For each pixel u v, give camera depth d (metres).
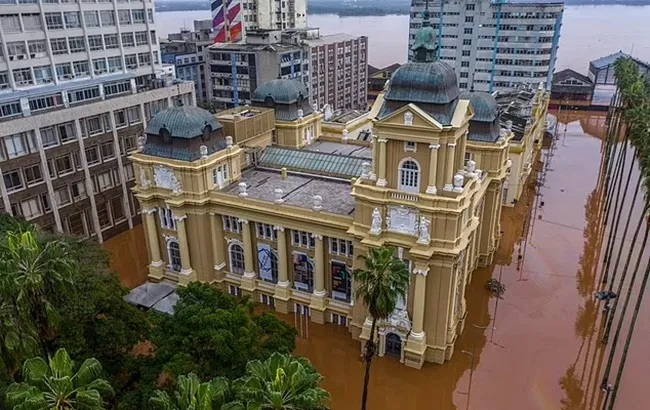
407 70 47.53
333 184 67.44
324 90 154.62
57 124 76.38
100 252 55.25
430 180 48.22
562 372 54.62
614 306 58.50
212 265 67.12
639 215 94.06
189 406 27.77
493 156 68.81
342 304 60.62
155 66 107.81
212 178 64.44
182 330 39.81
